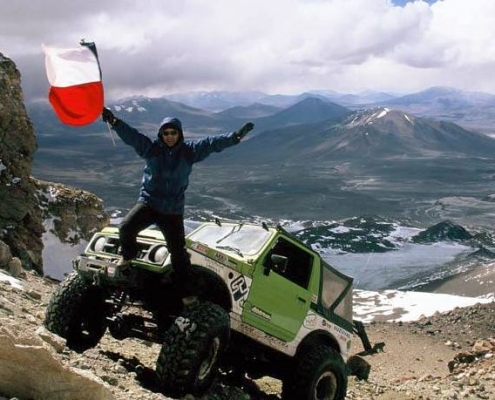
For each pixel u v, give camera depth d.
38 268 22.48
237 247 7.79
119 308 7.66
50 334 6.56
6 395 4.53
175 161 6.31
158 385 6.51
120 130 6.09
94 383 4.89
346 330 9.16
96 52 6.18
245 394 7.73
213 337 6.39
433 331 62.50
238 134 6.45
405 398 11.82
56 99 5.95
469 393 13.96
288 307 7.98
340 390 8.65
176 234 6.48
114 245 6.98
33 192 25.45
